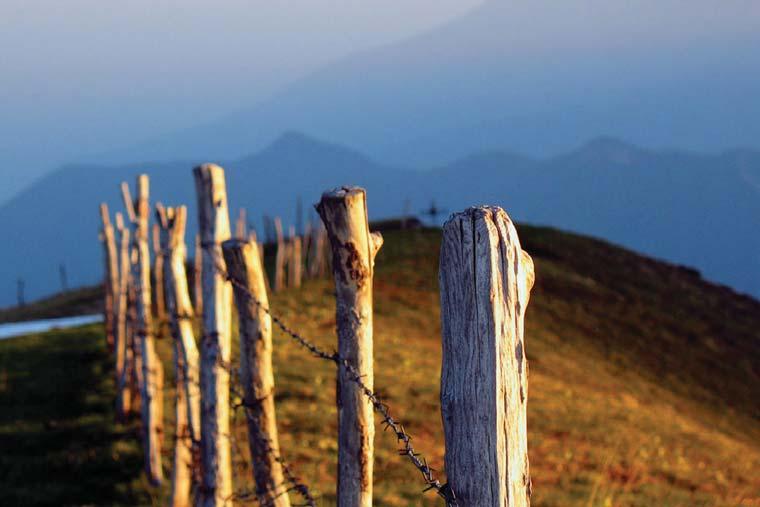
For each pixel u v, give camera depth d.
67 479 25.62
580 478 26.81
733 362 79.69
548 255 96.88
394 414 31.53
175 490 19.41
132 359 30.73
